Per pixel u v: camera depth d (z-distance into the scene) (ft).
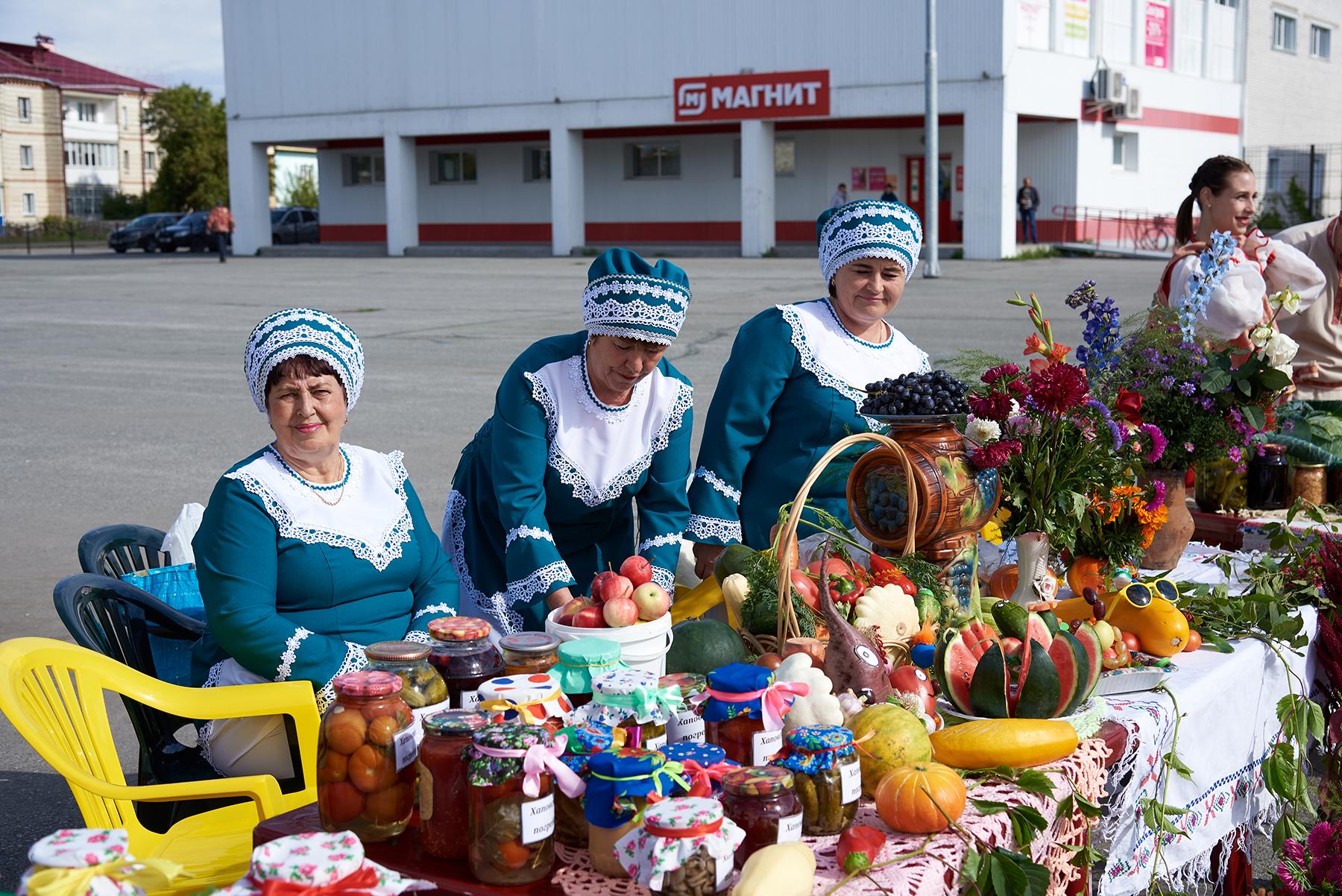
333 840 5.57
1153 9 111.34
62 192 227.40
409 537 10.28
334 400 9.73
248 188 131.34
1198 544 13.01
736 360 11.39
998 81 95.40
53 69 233.55
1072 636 7.93
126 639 10.63
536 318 60.70
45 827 13.19
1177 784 8.80
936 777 6.66
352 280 89.30
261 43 127.65
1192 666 9.24
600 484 10.69
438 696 7.29
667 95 109.09
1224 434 10.94
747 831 6.13
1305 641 9.98
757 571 8.78
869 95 100.83
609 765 6.10
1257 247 15.19
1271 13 129.70
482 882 6.19
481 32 116.67
